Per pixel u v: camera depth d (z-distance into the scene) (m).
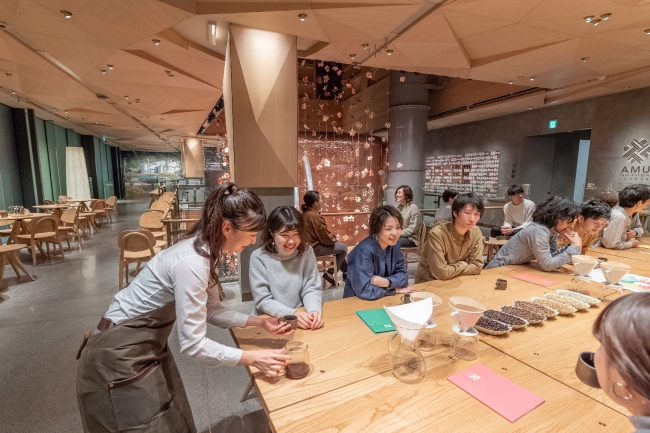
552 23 3.23
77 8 2.91
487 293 1.75
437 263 2.05
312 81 10.12
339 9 2.89
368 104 9.16
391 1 2.79
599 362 0.50
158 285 1.04
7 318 3.13
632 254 2.69
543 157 8.05
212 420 1.80
